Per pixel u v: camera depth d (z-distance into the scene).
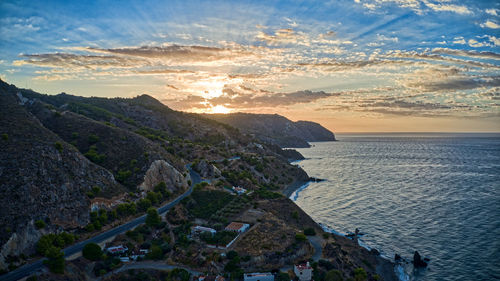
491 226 109.69
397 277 78.69
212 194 112.94
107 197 93.00
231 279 65.31
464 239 99.38
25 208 71.38
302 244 82.06
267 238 82.06
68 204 80.50
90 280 61.41
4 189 71.88
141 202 99.00
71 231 76.50
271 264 73.44
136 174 112.19
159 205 104.19
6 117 98.06
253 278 66.00
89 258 66.12
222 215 98.06
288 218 106.44
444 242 97.88
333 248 83.56
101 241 75.50
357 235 105.69
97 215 84.25
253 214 99.19
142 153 122.19
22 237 66.25
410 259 87.56
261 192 124.56
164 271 65.94
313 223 109.75
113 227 84.75
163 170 118.94
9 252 62.62
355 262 82.25
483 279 75.62
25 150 84.00
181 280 63.16
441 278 77.31
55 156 89.00
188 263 70.00
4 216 67.06
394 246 96.50
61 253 61.88
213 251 74.44
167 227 87.12
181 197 112.94
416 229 110.06
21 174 76.94
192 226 90.06
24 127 96.00
